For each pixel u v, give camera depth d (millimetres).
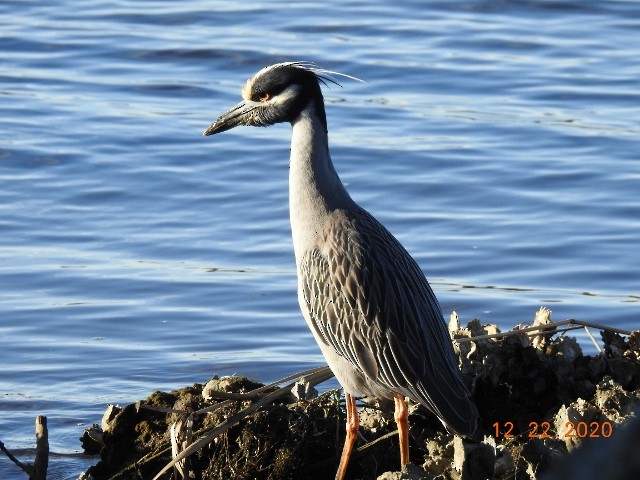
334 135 19312
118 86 21234
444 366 9875
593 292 14719
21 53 22609
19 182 17672
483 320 14062
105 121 19656
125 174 17922
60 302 14656
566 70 22125
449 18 24891
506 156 18547
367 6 25578
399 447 10195
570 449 8742
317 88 10562
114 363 13391
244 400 10047
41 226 16469
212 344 13781
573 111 20406
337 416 10203
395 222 16516
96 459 11438
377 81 21594
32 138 18969
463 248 15766
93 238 16156
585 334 13656
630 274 15078
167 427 10156
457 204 17062
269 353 13562
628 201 17047
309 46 22906
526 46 23359
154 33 23609
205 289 14891
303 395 10305
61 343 13820
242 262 15578
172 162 18328
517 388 10484
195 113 20125
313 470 10023
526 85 21453
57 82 21359
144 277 15172
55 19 24438
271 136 19328
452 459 9234
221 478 9797
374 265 10062
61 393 12797
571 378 10336
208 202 17156
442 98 20922
